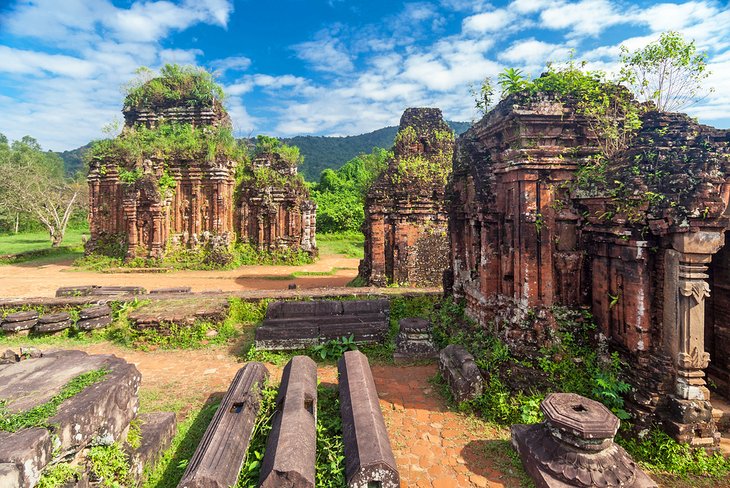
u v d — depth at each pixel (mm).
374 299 11711
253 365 7453
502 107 7672
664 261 5789
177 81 29172
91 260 25531
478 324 9039
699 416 5430
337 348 9742
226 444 5129
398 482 4773
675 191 5613
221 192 26109
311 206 29219
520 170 7363
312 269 25703
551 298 7242
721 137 6977
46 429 3980
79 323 11180
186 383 8250
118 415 4973
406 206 16297
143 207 24766
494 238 8555
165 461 5625
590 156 7250
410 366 8945
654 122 6547
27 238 46188
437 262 16453
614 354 6336
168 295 13164
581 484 4652
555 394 5566
